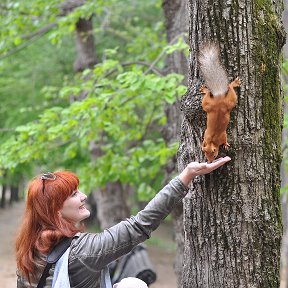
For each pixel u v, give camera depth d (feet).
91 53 40.24
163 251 83.82
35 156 27.96
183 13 25.99
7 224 114.42
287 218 37.27
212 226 12.32
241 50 12.06
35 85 49.88
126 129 32.22
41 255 11.26
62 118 27.66
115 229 11.02
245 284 12.17
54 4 30.73
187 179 11.35
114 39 47.62
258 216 12.14
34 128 27.02
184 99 12.49
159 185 35.96
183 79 24.38
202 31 12.36
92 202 84.48
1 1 36.06
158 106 30.99
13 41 32.94
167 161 26.94
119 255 10.99
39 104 48.75
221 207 12.18
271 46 12.31
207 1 12.28
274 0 12.60
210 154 11.62
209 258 12.42
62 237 11.25
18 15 31.50
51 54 50.08
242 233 12.14
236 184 12.05
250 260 12.17
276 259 12.46
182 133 12.91
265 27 12.23
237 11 12.10
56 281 10.78
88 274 10.91
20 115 48.21
